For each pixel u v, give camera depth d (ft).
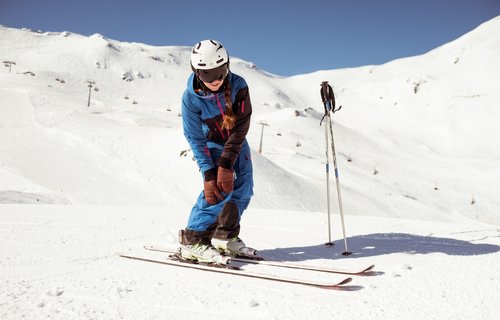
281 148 204.74
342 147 260.21
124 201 94.12
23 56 429.38
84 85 375.45
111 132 141.28
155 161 120.16
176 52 549.13
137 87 415.23
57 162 112.78
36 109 162.61
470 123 436.76
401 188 202.59
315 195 128.88
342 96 572.51
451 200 204.85
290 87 597.11
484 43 609.42
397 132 450.71
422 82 535.19
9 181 92.02
